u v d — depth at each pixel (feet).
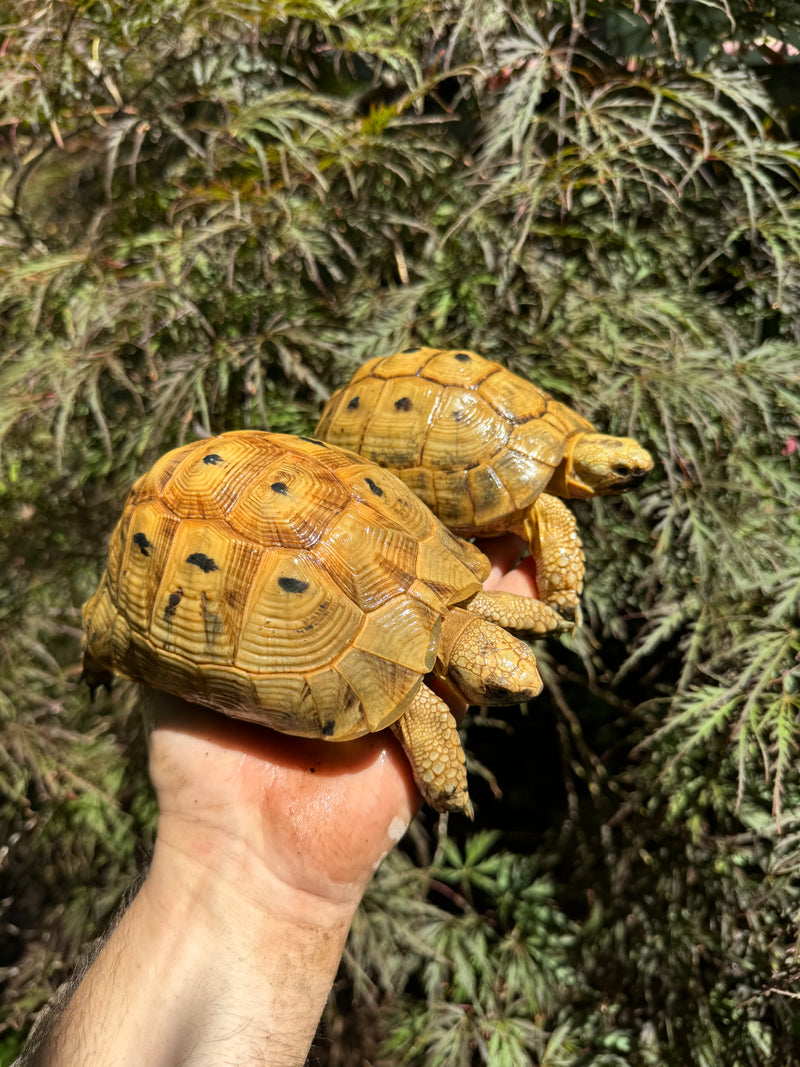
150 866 0.88
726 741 1.01
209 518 0.87
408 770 0.89
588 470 0.98
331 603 0.84
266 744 0.89
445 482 0.98
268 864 0.84
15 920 1.25
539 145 1.04
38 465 1.11
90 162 1.15
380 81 1.11
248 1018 0.78
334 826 0.85
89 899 1.14
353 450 1.02
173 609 0.86
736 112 1.08
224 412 1.10
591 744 1.18
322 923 0.84
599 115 1.01
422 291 1.07
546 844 1.19
